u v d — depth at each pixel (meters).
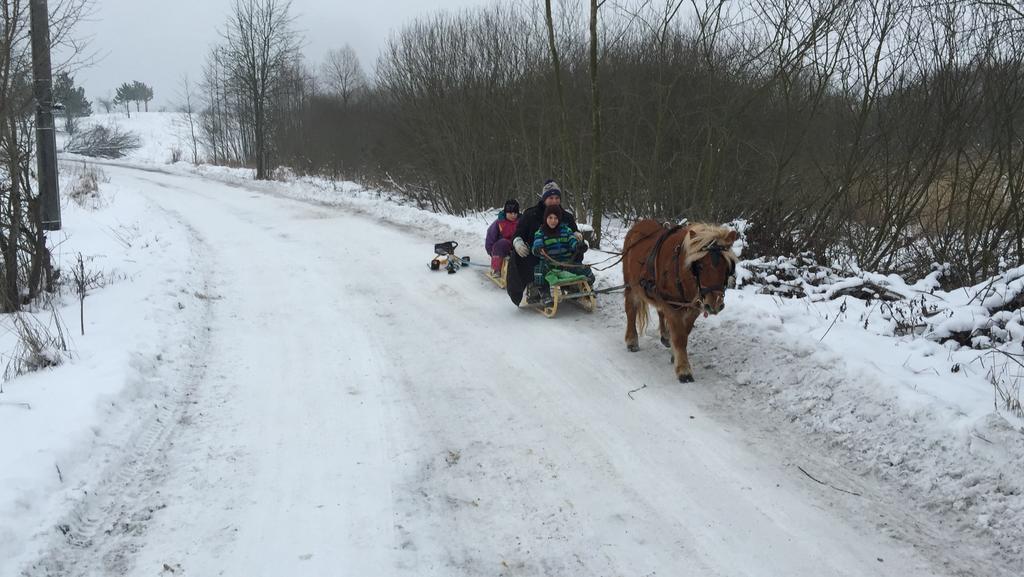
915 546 3.86
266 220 17.80
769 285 8.99
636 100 15.91
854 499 4.34
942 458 4.56
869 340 6.70
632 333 7.27
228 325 8.34
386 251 13.27
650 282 6.46
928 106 9.98
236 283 10.60
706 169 14.16
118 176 32.84
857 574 3.64
